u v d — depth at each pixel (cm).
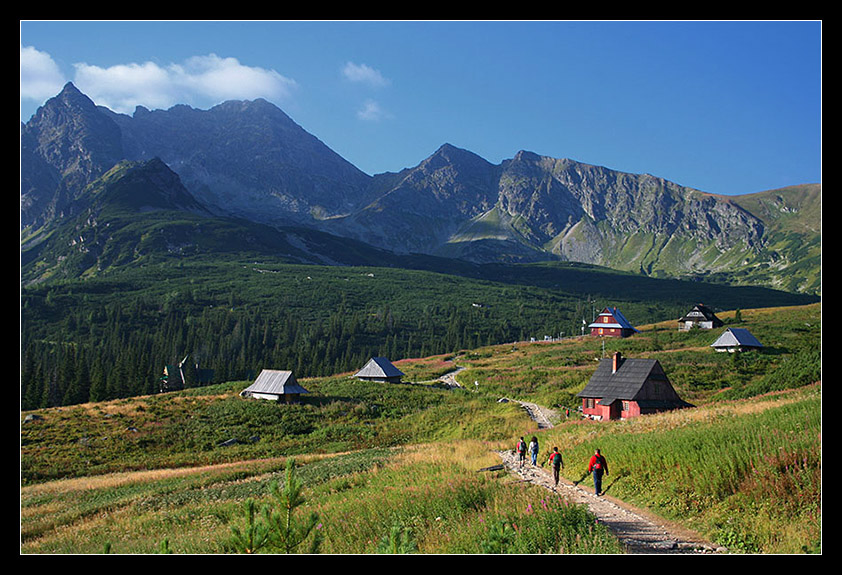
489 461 3306
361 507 2209
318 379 10025
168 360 14550
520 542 1388
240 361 13562
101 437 6131
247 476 4228
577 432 3944
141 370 12025
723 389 6675
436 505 2011
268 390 7925
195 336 17562
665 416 3759
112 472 5088
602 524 1605
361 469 3631
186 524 2656
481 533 1518
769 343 9112
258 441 6316
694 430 2681
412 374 11169
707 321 12450
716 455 2056
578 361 10350
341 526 1984
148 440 6128
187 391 8656
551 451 3353
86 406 7419
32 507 3444
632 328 14175
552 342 14212
